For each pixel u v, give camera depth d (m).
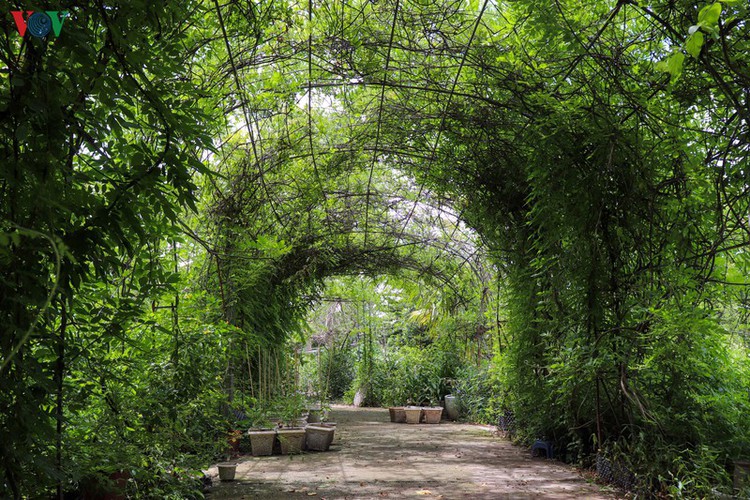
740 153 3.52
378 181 8.04
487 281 9.82
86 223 1.96
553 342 6.33
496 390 9.45
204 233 5.51
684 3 3.33
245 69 4.75
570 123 4.45
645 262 4.66
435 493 5.07
